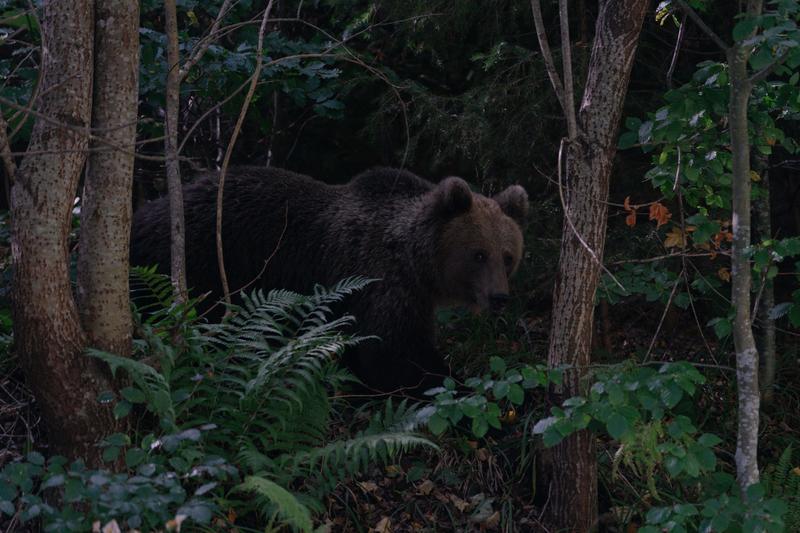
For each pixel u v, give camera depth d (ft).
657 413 15.25
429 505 19.35
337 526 18.22
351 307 23.34
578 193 17.57
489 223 23.20
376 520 18.69
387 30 31.22
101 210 15.14
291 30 32.30
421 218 23.24
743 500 16.21
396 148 33.27
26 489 13.30
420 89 27.53
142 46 24.52
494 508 19.56
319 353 17.70
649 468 16.80
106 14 14.92
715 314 27.50
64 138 14.30
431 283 23.39
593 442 18.21
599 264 16.29
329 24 32.63
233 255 23.93
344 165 34.30
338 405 21.88
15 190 14.26
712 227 17.63
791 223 31.55
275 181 24.85
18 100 22.39
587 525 18.39
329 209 24.47
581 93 25.81
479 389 16.03
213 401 16.99
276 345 22.99
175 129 19.80
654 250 26.22
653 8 29.07
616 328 29.48
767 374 24.18
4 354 18.48
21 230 14.16
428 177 33.24
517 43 29.48
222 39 30.35
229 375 17.37
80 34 14.46
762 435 22.97
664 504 19.19
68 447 15.07
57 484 12.76
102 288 15.23
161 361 16.07
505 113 26.91
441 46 29.07
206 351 18.47
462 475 20.25
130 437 16.35
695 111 17.03
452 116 27.04
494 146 27.02
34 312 14.25
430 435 20.66
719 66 16.98
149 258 23.47
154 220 23.89
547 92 26.32
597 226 17.61
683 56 29.91
